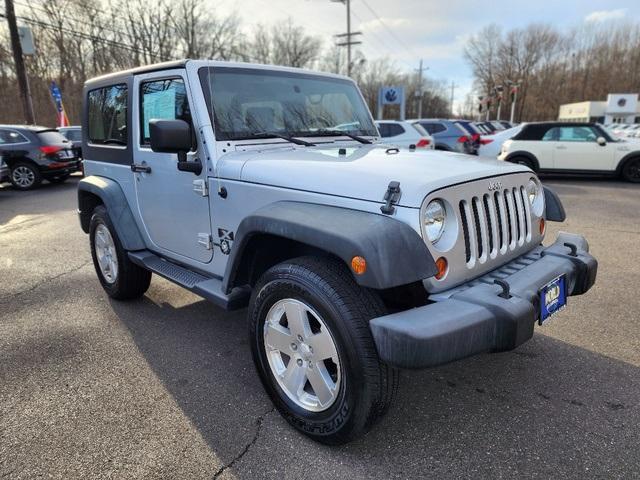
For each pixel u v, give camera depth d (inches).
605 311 157.8
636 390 113.0
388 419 103.0
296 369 95.3
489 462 89.7
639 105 2015.3
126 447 95.1
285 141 125.5
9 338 145.0
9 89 1261.1
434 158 104.7
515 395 111.6
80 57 1333.7
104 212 160.4
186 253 131.5
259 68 130.6
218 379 120.6
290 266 90.9
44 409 108.2
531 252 111.4
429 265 79.9
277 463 90.2
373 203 83.9
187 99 119.2
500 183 99.0
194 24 1486.2
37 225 320.5
